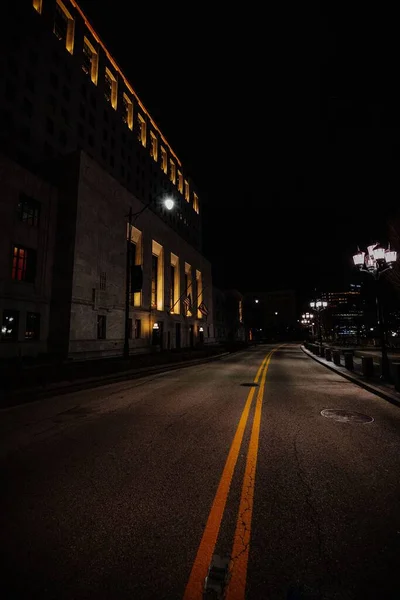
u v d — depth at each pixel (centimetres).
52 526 307
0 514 330
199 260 6009
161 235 4166
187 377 1558
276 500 357
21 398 960
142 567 250
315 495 368
